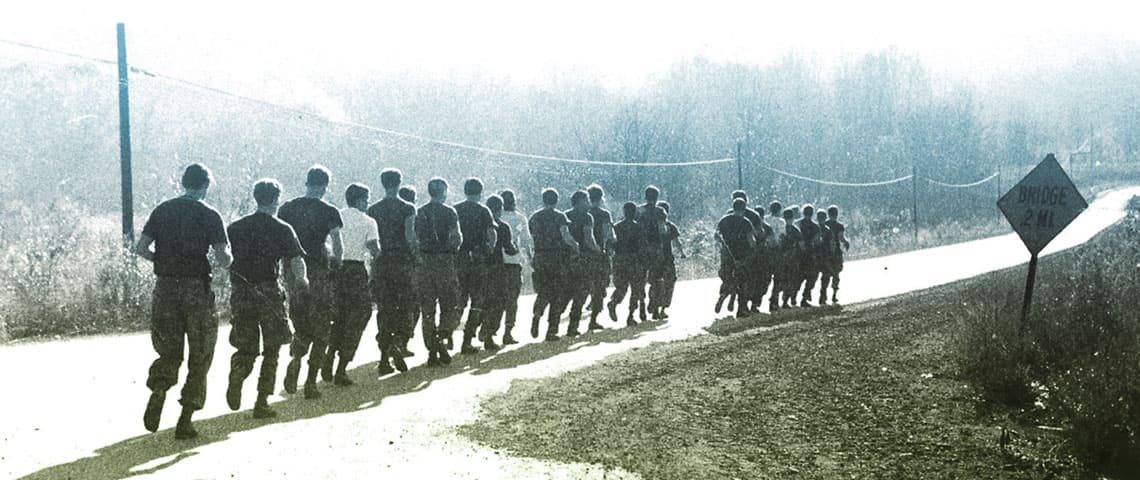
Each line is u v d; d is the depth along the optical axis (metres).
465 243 11.09
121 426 7.07
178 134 45.34
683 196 49.22
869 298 19.23
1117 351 8.00
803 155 78.06
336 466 5.86
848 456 6.52
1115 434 6.72
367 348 11.86
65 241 18.25
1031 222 10.21
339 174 42.44
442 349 10.28
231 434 6.75
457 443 6.52
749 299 16.02
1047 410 8.00
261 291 7.29
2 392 8.62
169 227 6.62
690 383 9.06
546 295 12.52
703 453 6.43
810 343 11.91
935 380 9.30
